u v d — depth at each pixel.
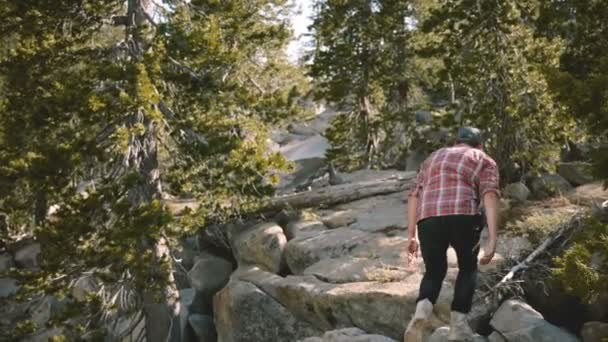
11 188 11.79
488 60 13.12
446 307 7.79
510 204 11.58
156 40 12.41
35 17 12.92
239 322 11.25
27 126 12.12
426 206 6.11
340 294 9.30
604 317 7.57
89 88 11.88
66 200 11.35
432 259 6.09
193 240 15.30
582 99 6.50
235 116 13.60
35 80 12.77
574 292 6.02
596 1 10.61
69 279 11.55
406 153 20.84
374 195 14.44
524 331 7.00
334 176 17.38
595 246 6.03
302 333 10.41
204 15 14.37
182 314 13.12
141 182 11.81
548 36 12.45
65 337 11.62
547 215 10.09
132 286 11.65
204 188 12.71
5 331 13.78
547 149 12.58
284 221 14.08
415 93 22.44
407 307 8.58
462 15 13.77
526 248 9.08
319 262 11.09
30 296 11.70
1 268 17.91
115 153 11.79
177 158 12.76
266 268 12.55
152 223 10.90
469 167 6.18
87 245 11.34
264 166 12.41
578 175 12.59
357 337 7.82
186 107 13.00
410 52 21.66
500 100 13.02
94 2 13.21
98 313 11.56
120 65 11.99
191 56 12.70
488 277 8.30
